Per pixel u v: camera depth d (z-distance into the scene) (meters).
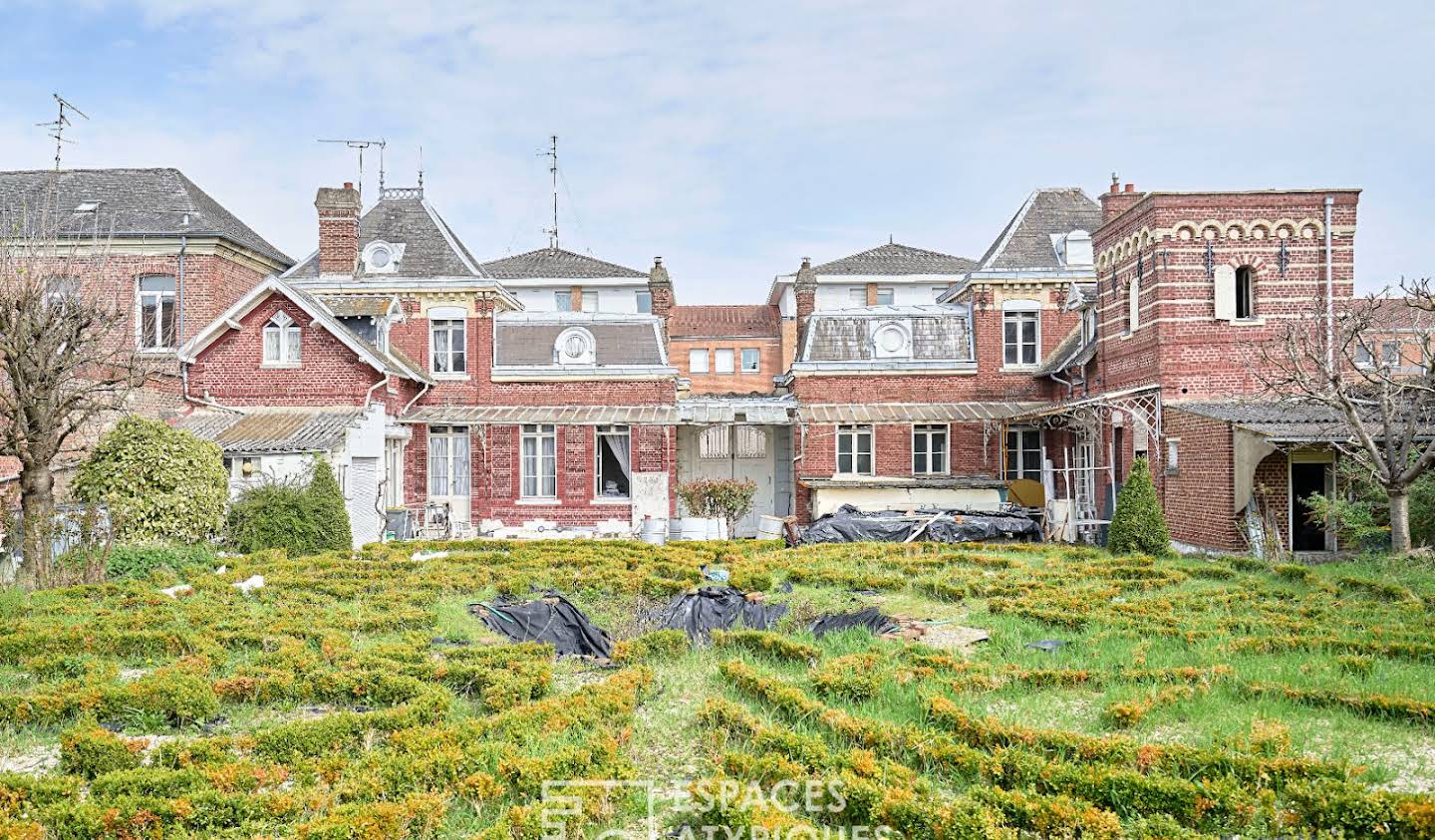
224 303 29.84
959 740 8.84
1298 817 7.00
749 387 51.84
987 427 30.31
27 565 16.17
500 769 7.75
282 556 19.50
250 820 7.18
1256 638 12.16
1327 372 18.16
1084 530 25.80
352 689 10.39
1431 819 6.60
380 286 30.78
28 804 7.31
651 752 8.96
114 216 29.25
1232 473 20.22
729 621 14.12
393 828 6.92
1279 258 22.55
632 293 47.28
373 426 26.16
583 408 30.67
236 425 24.77
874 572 18.53
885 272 47.09
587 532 28.69
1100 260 26.55
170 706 9.77
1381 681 10.52
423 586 16.80
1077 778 7.52
